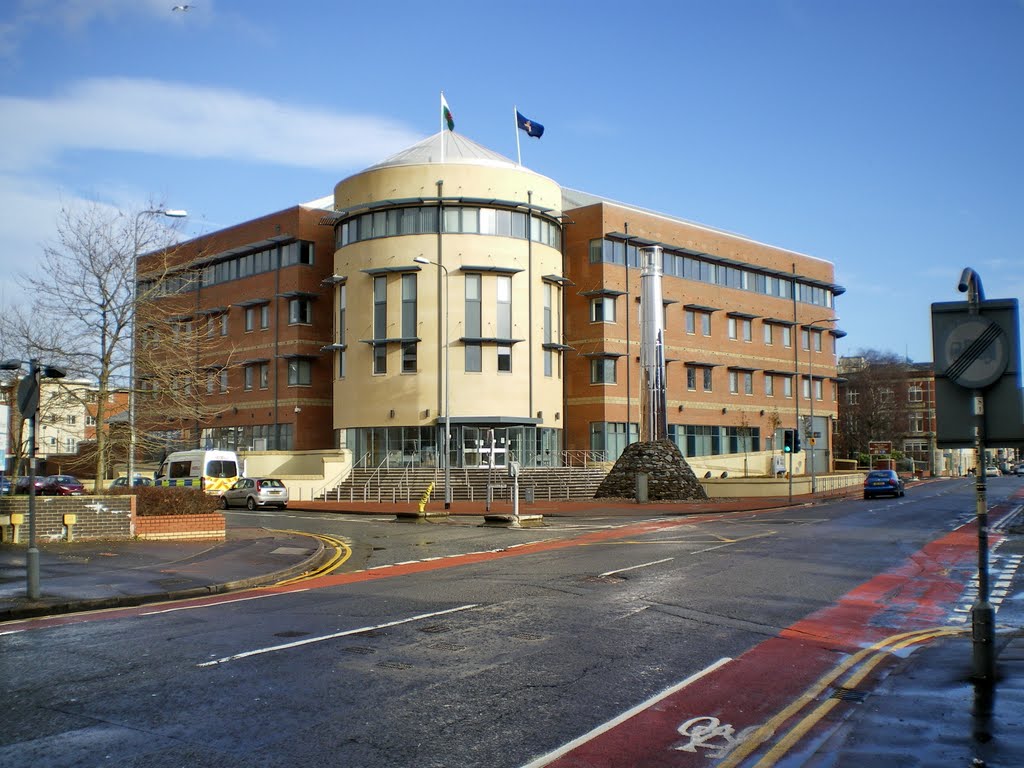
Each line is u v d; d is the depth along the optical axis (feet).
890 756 20.42
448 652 31.40
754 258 217.77
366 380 161.68
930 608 42.11
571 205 200.13
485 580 50.49
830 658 31.35
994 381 25.57
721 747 21.53
